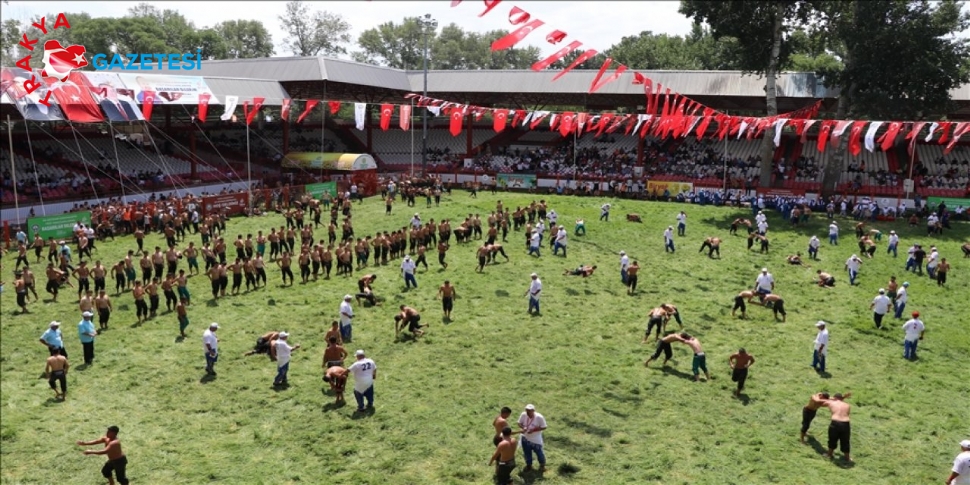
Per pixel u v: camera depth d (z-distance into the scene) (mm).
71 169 50812
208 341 21422
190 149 58469
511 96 64625
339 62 59656
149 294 26781
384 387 20969
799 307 30219
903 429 19094
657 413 19672
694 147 65938
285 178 58250
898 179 56531
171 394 20328
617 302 30109
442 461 16891
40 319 26219
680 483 16000
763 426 19047
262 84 55125
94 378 21219
